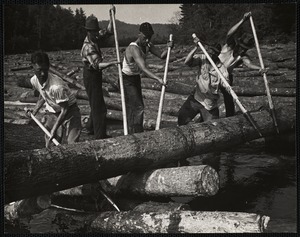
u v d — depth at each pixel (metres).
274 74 13.54
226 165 6.38
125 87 5.96
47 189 4.13
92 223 4.34
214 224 3.85
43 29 38.66
